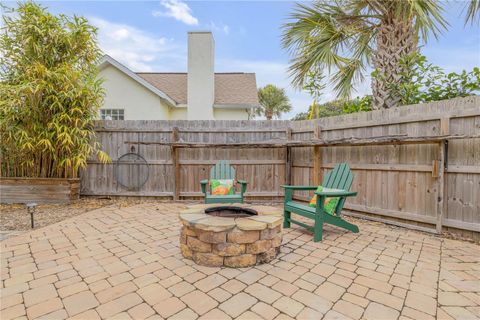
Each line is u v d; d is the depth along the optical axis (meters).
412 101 3.79
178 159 4.93
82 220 3.50
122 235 2.87
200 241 2.13
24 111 4.02
